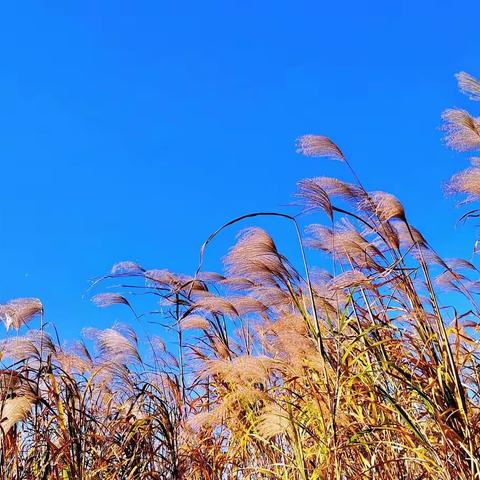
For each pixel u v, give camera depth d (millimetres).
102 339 4504
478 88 3645
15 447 3568
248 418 3697
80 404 3857
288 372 3701
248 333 4395
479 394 3459
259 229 3721
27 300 4238
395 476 3420
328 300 3727
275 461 3783
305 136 3732
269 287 3789
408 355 3400
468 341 3510
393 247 3594
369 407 3545
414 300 3465
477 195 3621
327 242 3822
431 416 3322
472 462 3061
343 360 3443
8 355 3891
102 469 3824
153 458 4074
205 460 4094
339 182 3725
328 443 3332
